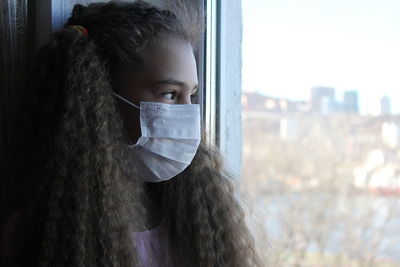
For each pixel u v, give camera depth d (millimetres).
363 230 6430
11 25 1178
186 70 1178
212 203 1356
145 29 1144
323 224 6430
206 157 1386
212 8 1663
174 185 1338
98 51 1139
